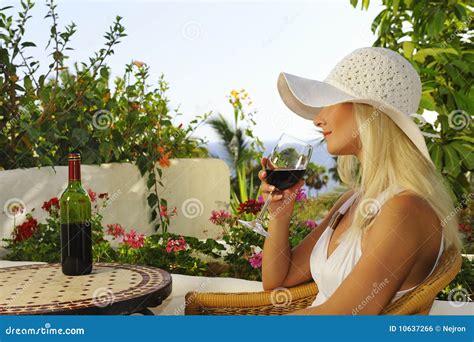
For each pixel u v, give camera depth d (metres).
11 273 2.16
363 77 1.69
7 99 4.29
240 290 2.86
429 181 1.57
